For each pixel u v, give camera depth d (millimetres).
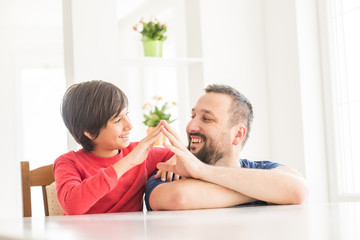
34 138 6188
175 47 4828
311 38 3191
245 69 3352
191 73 3301
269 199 1163
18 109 6121
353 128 2982
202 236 327
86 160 1445
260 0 3436
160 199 1157
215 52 3260
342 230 354
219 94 1440
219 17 3295
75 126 1422
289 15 3213
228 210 795
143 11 5367
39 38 6191
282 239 301
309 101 3145
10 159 6074
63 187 1279
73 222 585
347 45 3021
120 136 1421
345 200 3000
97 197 1202
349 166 3004
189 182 1159
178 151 1166
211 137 1423
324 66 3168
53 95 6242
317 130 3146
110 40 2928
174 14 4840
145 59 3016
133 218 631
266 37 3418
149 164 1521
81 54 2869
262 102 3391
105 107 1379
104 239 326
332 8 3119
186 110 4531
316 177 3107
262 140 3371
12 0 5172
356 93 2965
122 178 1405
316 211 639
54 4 5379
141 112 5633
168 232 369
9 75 6109
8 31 6109
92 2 2900
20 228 484
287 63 3238
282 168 1457
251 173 1172
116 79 2930
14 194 6047
